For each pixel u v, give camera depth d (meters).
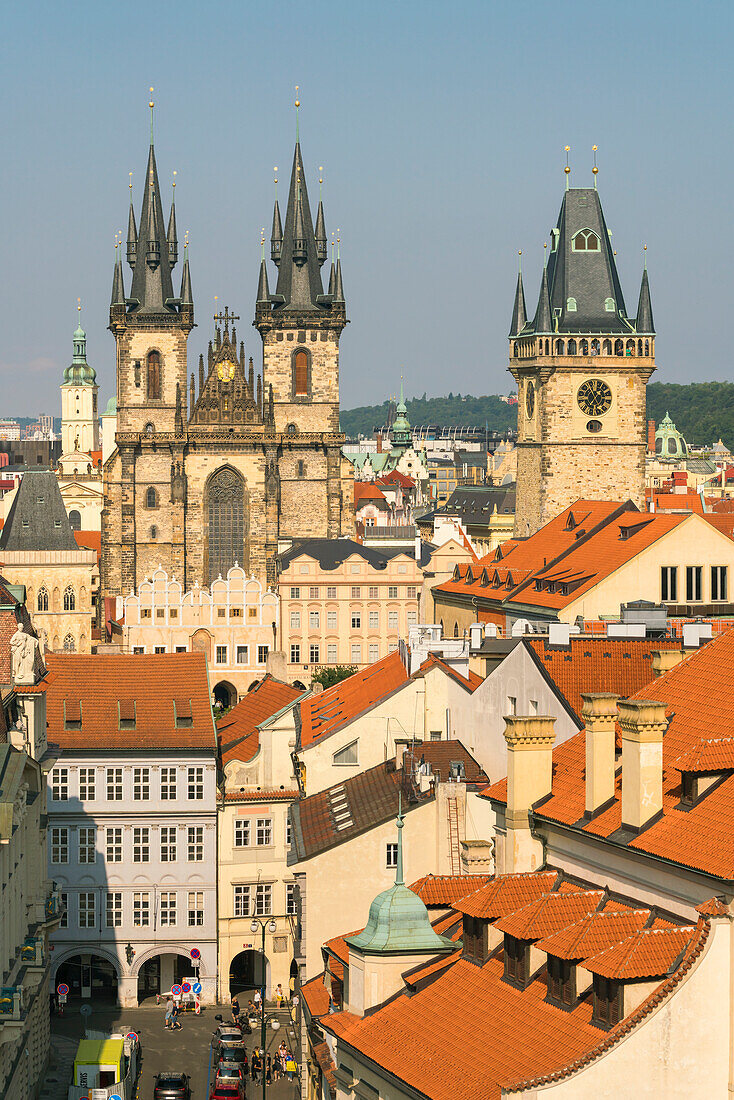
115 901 152.38
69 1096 117.19
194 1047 138.75
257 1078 129.38
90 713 154.50
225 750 165.62
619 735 63.44
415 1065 58.03
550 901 59.34
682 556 170.50
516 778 67.38
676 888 56.03
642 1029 50.44
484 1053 56.19
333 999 82.06
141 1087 127.31
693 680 64.69
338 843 96.25
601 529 194.62
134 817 152.38
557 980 56.62
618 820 60.81
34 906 107.62
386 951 64.56
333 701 140.38
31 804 105.81
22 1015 85.50
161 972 156.00
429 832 94.69
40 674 120.25
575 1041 53.75
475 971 61.94
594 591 171.75
